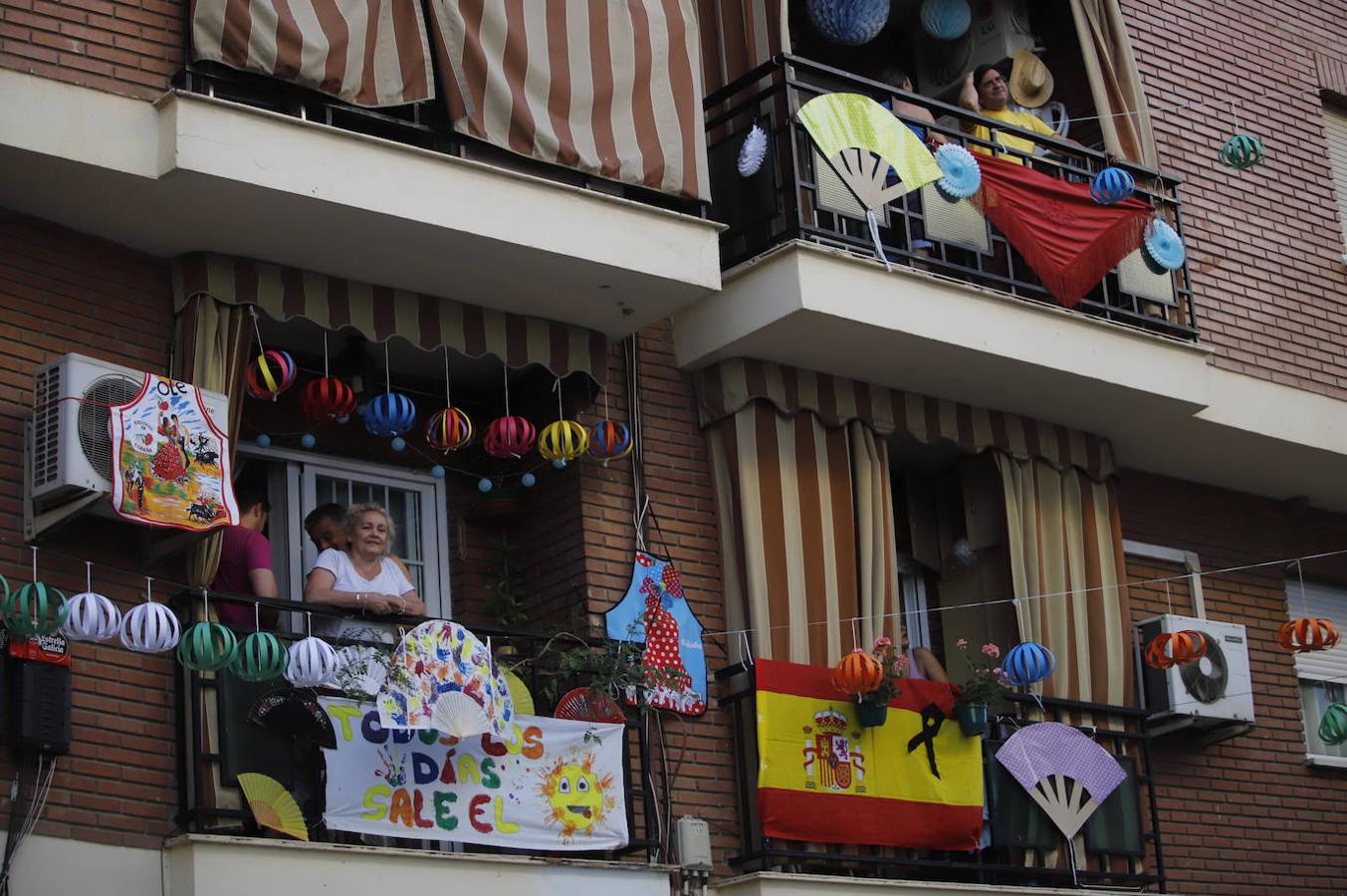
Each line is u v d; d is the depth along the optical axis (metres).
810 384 14.29
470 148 12.83
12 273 11.46
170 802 11.22
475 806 11.90
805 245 13.48
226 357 11.98
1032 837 14.28
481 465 14.01
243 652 10.81
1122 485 16.53
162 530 11.59
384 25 12.32
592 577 13.33
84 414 10.99
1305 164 17.88
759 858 13.02
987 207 14.59
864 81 14.42
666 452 13.95
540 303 13.14
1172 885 15.47
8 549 11.11
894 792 13.59
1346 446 16.75
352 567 12.16
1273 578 17.23
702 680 13.48
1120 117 16.03
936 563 15.52
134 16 11.73
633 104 13.22
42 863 10.59
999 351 14.30
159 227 11.80
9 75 11.10
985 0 16.52
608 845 12.34
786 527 13.91
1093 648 15.27
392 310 12.69
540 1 12.95
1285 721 16.81
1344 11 18.84
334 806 11.40
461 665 11.93
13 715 10.62
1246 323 16.72
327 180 11.72
